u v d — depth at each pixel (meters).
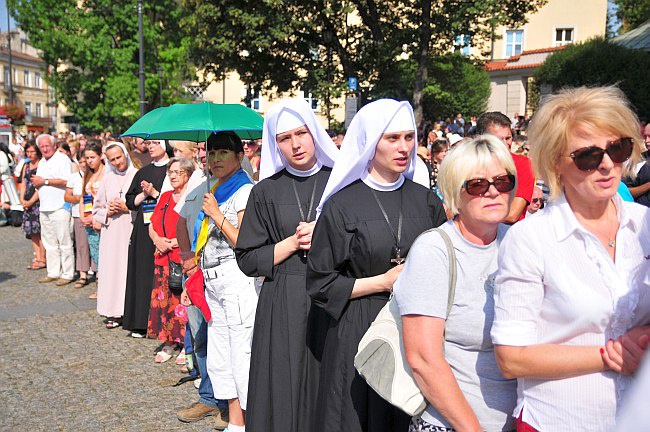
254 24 17.86
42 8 25.05
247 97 21.77
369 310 2.44
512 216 3.69
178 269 4.72
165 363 5.05
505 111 29.75
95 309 6.80
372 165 2.61
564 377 1.66
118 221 5.93
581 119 1.63
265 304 2.91
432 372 1.86
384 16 20.12
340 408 2.40
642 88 16.03
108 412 4.09
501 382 1.91
